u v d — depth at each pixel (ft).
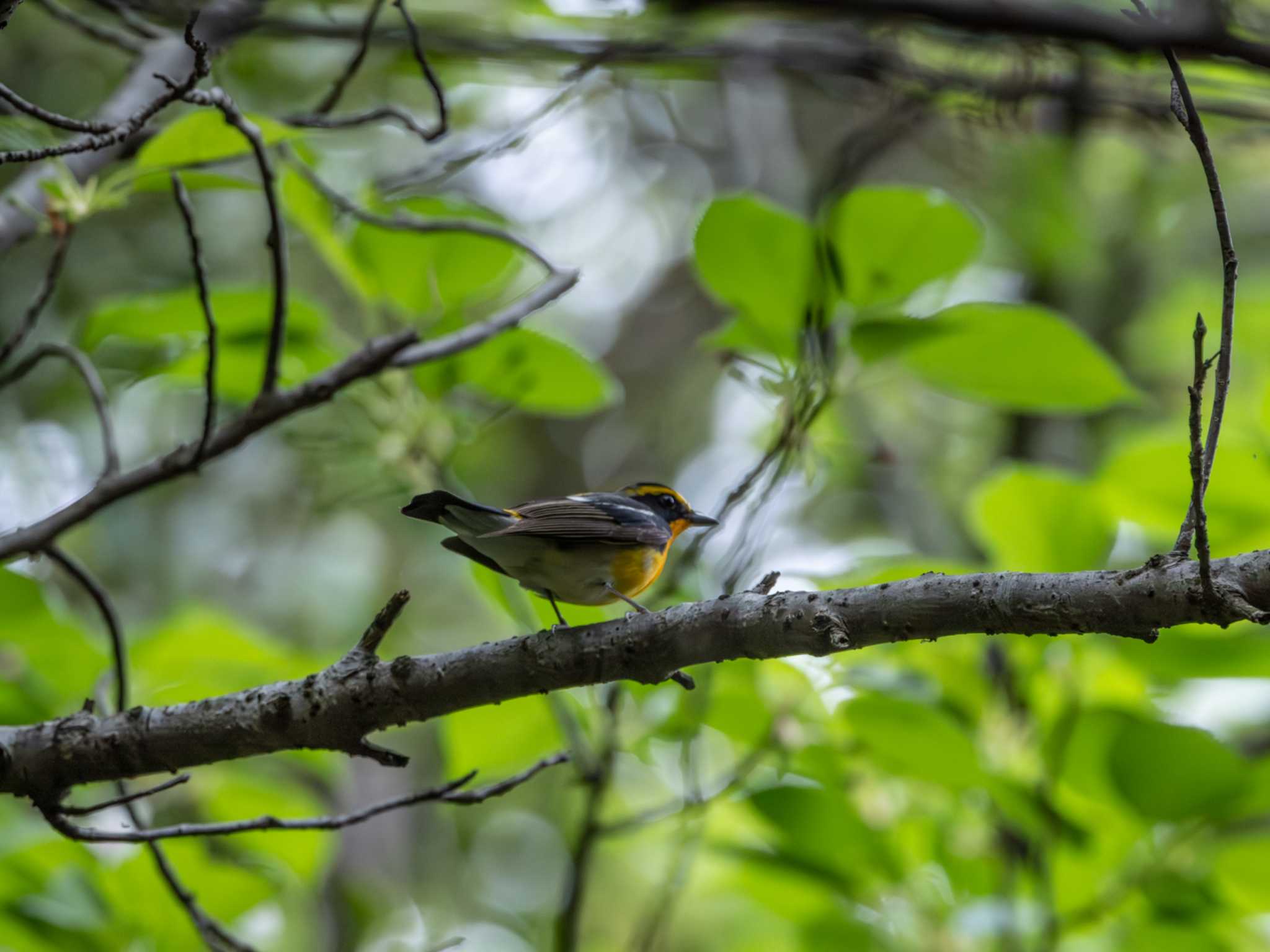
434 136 26.48
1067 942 27.71
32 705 27.37
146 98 29.96
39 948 26.45
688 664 19.77
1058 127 42.96
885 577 26.00
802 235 24.62
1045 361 24.79
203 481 52.06
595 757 27.48
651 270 74.69
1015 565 27.04
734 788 27.84
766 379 25.99
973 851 29.07
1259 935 26.68
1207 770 23.15
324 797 40.65
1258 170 56.34
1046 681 26.53
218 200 50.98
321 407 31.68
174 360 29.27
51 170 27.14
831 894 29.04
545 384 30.07
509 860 59.21
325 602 52.16
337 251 29.14
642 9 32.53
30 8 47.50
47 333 47.52
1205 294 55.26
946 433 56.95
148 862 28.50
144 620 48.39
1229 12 23.52
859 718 24.32
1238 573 15.52
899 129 33.04
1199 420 15.40
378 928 44.83
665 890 29.37
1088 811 25.77
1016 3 24.85
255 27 32.86
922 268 24.99
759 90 38.40
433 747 60.49
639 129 69.46
